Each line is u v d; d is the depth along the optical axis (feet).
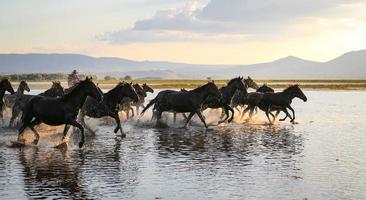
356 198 40.19
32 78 625.82
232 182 45.60
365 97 220.64
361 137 77.92
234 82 98.94
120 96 78.02
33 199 39.65
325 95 240.12
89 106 78.02
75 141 71.72
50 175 48.19
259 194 41.39
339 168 51.96
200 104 89.66
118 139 74.33
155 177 47.60
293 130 87.81
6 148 64.44
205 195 41.09
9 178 46.73
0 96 88.07
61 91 89.25
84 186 43.93
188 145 68.13
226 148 65.36
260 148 65.57
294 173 49.42
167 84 396.78
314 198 40.19
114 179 46.73
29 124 66.64
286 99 100.58
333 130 88.28
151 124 95.55
